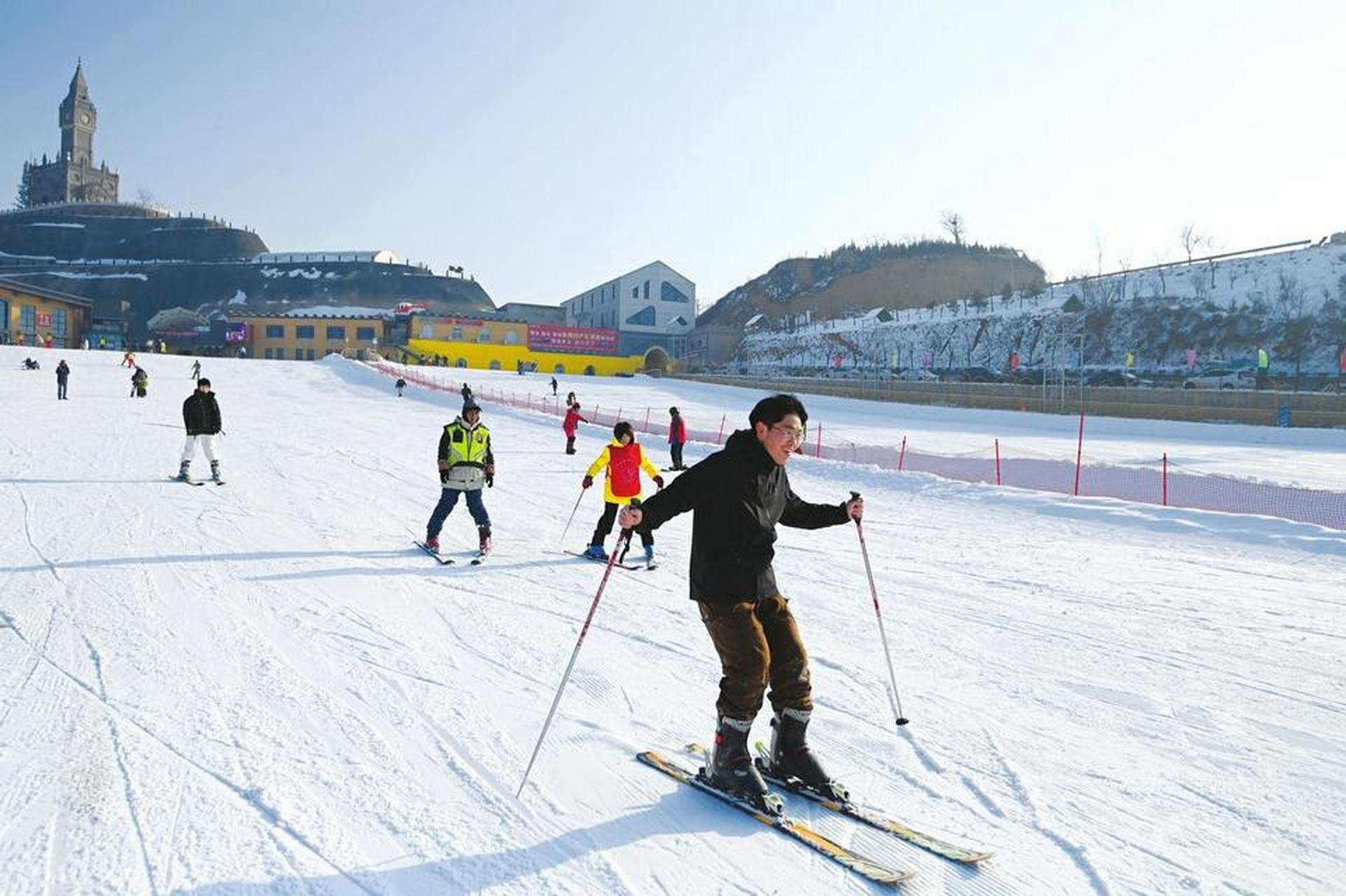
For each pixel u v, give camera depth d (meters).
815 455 20.25
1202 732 4.27
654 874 2.81
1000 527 11.05
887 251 132.12
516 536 10.12
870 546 9.69
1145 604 7.01
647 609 6.71
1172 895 2.75
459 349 91.44
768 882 2.78
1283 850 3.07
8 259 163.75
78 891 2.66
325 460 17.69
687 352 104.31
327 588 7.10
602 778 3.57
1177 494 13.03
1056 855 3.01
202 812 3.19
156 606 6.32
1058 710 4.56
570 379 66.62
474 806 3.29
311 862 2.85
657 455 22.19
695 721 4.30
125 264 160.25
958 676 5.14
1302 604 7.00
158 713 4.20
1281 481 18.78
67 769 3.54
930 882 2.79
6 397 29.69
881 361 80.12
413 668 5.04
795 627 3.45
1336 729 4.31
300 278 150.62
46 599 6.41
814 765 3.38
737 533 3.28
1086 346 65.06
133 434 20.66
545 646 5.60
